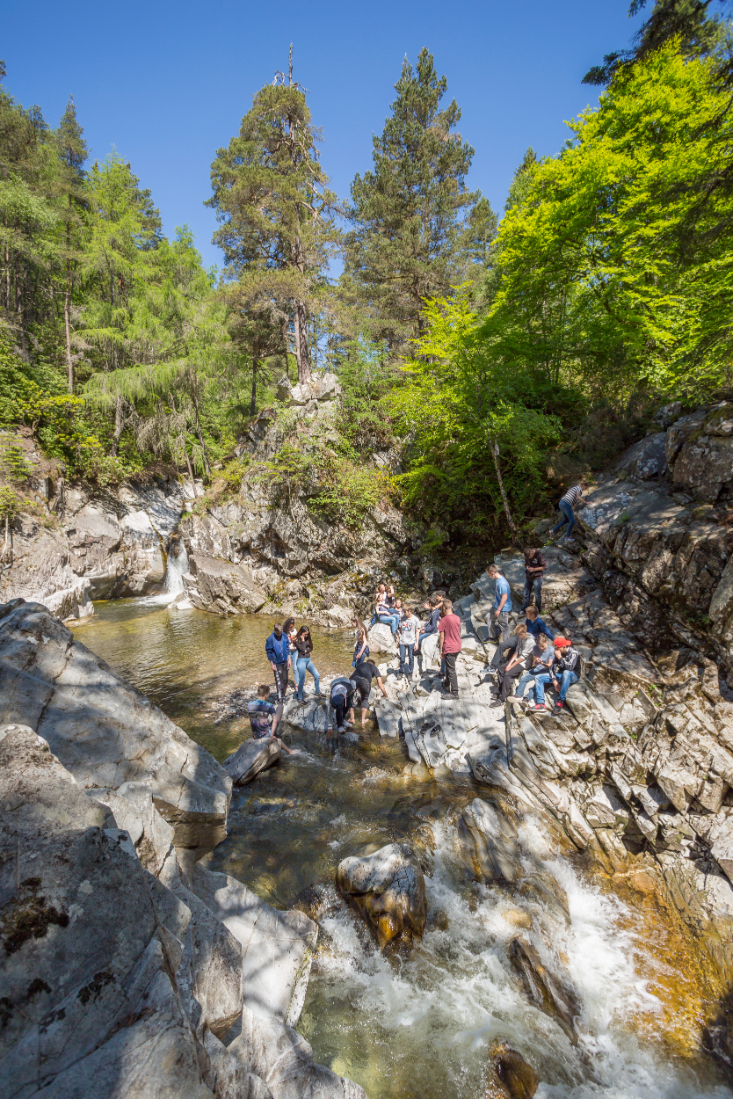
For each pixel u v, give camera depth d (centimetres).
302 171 1980
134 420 2408
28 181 2230
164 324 2353
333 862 587
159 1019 209
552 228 1254
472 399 1327
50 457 2028
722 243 899
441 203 2228
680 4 596
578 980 504
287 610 1764
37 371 2134
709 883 597
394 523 1719
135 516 2283
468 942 513
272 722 827
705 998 496
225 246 2103
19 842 229
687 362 984
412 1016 442
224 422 2816
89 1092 185
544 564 1052
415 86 2241
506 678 850
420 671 1055
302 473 1789
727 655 711
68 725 407
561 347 1436
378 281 2394
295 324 2150
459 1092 388
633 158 1180
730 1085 424
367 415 1812
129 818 348
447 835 636
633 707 771
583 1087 411
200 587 1867
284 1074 341
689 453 898
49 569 1727
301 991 440
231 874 557
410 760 810
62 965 209
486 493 1611
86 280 2369
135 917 237
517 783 739
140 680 1152
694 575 785
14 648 398
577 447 1334
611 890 625
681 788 663
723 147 956
